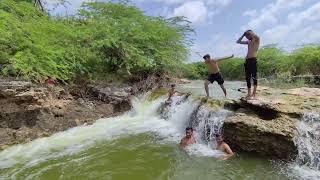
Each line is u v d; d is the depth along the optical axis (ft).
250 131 30.30
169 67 65.10
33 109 36.55
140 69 58.95
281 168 27.55
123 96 46.44
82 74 50.55
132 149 32.58
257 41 33.88
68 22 58.85
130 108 46.55
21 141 34.06
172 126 40.55
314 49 80.74
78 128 39.04
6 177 26.45
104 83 49.98
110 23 58.03
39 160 29.96
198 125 36.83
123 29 56.95
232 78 130.31
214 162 28.94
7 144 33.12
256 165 28.19
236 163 28.63
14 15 45.29
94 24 56.85
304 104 32.24
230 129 31.83
